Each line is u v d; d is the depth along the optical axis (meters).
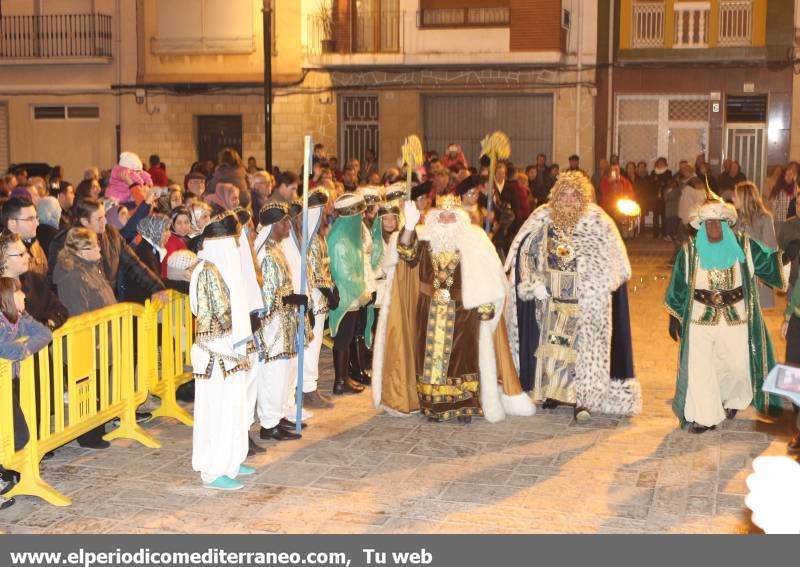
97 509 5.85
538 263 7.85
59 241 7.01
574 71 23.12
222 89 24.72
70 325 6.26
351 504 5.92
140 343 7.21
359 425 7.63
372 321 9.15
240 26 24.45
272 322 7.04
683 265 7.34
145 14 24.80
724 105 22.81
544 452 6.94
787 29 22.17
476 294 7.43
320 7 23.88
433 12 23.36
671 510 5.82
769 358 7.41
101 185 13.27
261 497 6.05
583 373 7.70
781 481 2.20
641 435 7.36
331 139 24.31
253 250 6.55
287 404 7.58
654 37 22.88
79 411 6.44
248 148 24.80
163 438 7.27
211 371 6.07
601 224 7.77
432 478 6.39
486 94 23.78
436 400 7.62
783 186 13.06
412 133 23.92
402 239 7.51
